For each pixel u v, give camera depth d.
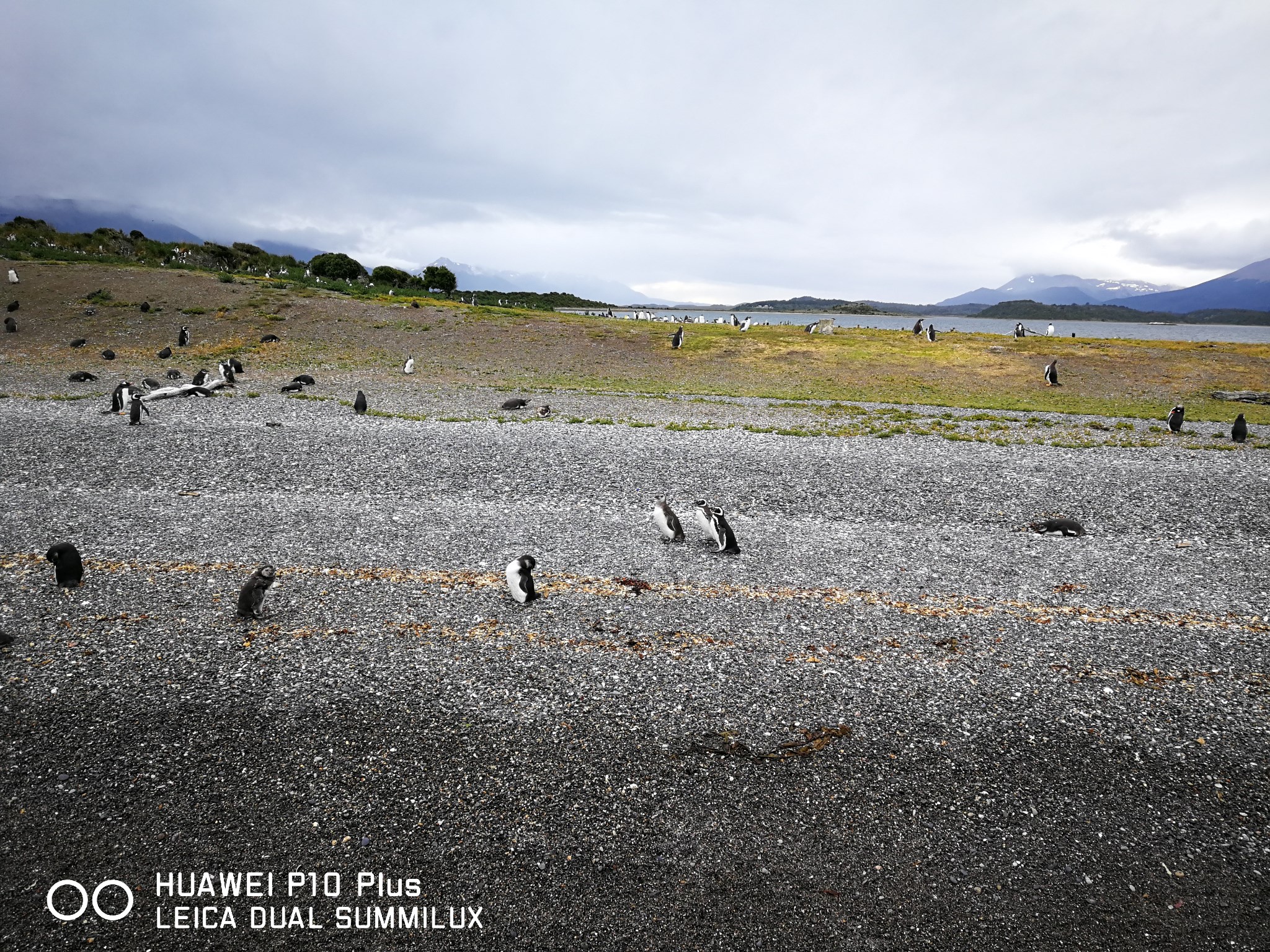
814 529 10.18
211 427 13.96
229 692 6.48
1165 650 7.34
